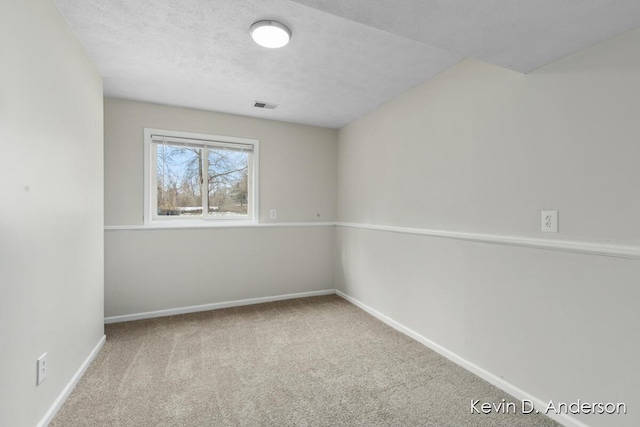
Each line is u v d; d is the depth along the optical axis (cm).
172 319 309
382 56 217
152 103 314
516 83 185
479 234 208
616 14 127
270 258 371
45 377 154
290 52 213
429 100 253
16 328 130
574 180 157
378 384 197
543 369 169
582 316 153
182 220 336
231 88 276
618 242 141
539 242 171
